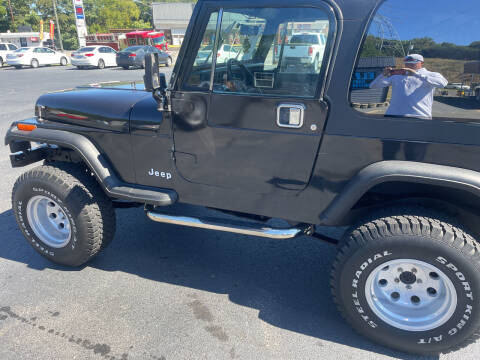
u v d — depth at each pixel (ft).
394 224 6.99
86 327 8.34
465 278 6.66
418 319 7.43
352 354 7.75
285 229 8.17
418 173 6.55
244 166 8.00
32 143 10.84
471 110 6.33
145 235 12.34
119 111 8.96
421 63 6.47
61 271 10.37
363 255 7.20
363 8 6.67
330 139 7.16
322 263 10.94
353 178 7.14
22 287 9.67
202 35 7.69
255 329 8.37
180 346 7.86
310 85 7.10
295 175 7.64
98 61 76.64
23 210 10.04
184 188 8.80
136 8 260.62
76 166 9.90
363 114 6.87
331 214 7.39
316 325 8.53
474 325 6.89
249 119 7.63
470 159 6.45
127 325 8.41
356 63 6.78
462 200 7.36
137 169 9.14
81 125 9.48
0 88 47.34
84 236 9.58
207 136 8.10
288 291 9.71
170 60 72.64
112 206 10.04
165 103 8.23
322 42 6.93
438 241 6.68
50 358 7.56
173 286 9.81
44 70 75.31
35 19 204.54
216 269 10.59
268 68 7.34
